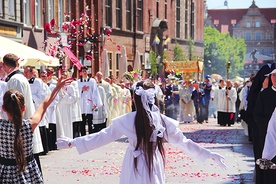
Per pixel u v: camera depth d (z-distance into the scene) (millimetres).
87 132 36594
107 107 35312
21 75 16312
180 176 20125
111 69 70875
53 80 28828
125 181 11695
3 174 11062
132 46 78875
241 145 29719
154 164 11633
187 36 106250
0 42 29641
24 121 11109
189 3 107125
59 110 29312
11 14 44031
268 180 14477
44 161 23719
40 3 50000
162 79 56375
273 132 13539
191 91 49719
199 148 12109
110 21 71438
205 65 159125
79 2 60312
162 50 89938
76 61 14656
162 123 11820
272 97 15648
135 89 11836
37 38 49031
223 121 46000
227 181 19188
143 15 83125
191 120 50094
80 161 23703
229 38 175500
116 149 27766
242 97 33594
